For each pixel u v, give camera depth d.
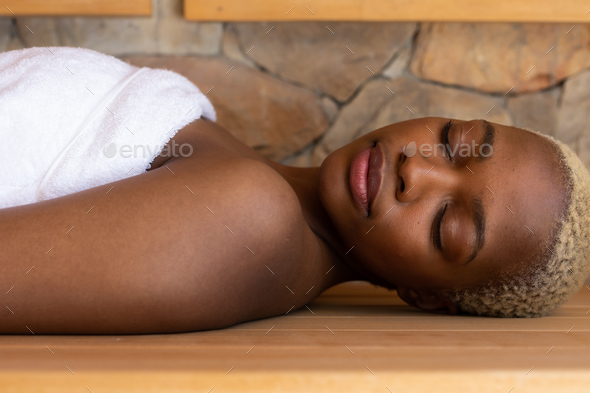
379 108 1.50
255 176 0.75
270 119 1.51
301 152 1.54
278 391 0.52
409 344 0.66
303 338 0.69
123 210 0.68
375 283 1.13
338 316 0.92
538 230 0.86
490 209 0.85
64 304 0.64
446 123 0.99
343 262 1.09
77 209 0.68
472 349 0.64
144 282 0.65
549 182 0.88
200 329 0.72
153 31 1.48
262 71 1.50
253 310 0.79
